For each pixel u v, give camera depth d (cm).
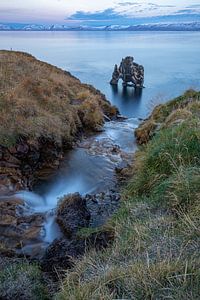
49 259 622
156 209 568
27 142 1212
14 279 518
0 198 986
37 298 492
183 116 1046
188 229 460
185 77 6575
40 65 2552
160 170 682
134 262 426
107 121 1977
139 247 462
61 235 783
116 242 518
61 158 1319
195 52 15438
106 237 600
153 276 378
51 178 1174
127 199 692
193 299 343
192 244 434
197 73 7225
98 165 1275
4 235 798
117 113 2192
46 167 1238
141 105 4097
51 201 1037
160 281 375
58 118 1477
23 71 2092
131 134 1669
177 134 746
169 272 381
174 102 1478
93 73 7606
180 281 366
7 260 637
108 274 410
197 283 360
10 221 856
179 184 556
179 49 18038
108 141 1559
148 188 677
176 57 12394
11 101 1370
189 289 358
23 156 1181
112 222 628
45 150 1272
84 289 398
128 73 6031
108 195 1000
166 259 406
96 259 500
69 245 627
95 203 941
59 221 825
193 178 557
